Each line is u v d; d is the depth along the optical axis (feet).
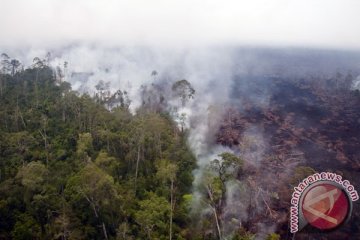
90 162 206.69
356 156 286.05
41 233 173.37
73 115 290.15
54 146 252.01
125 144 240.12
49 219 180.34
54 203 183.52
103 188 174.70
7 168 223.30
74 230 171.32
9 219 185.06
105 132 245.04
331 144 303.48
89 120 273.95
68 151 247.70
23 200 194.18
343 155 285.84
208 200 198.90
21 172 195.72
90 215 183.73
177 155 237.25
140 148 234.17
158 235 176.04
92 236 178.29
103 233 182.39
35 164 197.57
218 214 198.18
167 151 238.48
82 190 175.32
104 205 179.11
